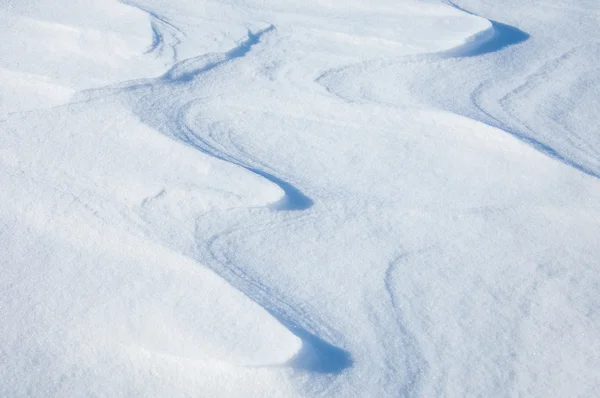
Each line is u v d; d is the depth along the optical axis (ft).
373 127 8.11
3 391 4.49
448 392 4.75
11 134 7.09
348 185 6.99
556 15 12.75
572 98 9.43
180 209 6.28
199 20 10.64
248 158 7.29
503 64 10.37
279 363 4.69
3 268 5.47
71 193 6.32
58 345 4.86
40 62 8.56
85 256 5.67
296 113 8.30
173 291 5.33
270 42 10.25
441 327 5.30
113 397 4.54
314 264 5.83
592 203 6.88
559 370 4.99
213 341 4.85
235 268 5.66
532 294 5.72
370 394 4.66
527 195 7.00
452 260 6.04
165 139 7.23
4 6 9.98
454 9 11.93
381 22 11.30
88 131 7.27
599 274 6.01
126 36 9.52
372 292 5.58
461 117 8.20
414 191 6.97
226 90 8.68
